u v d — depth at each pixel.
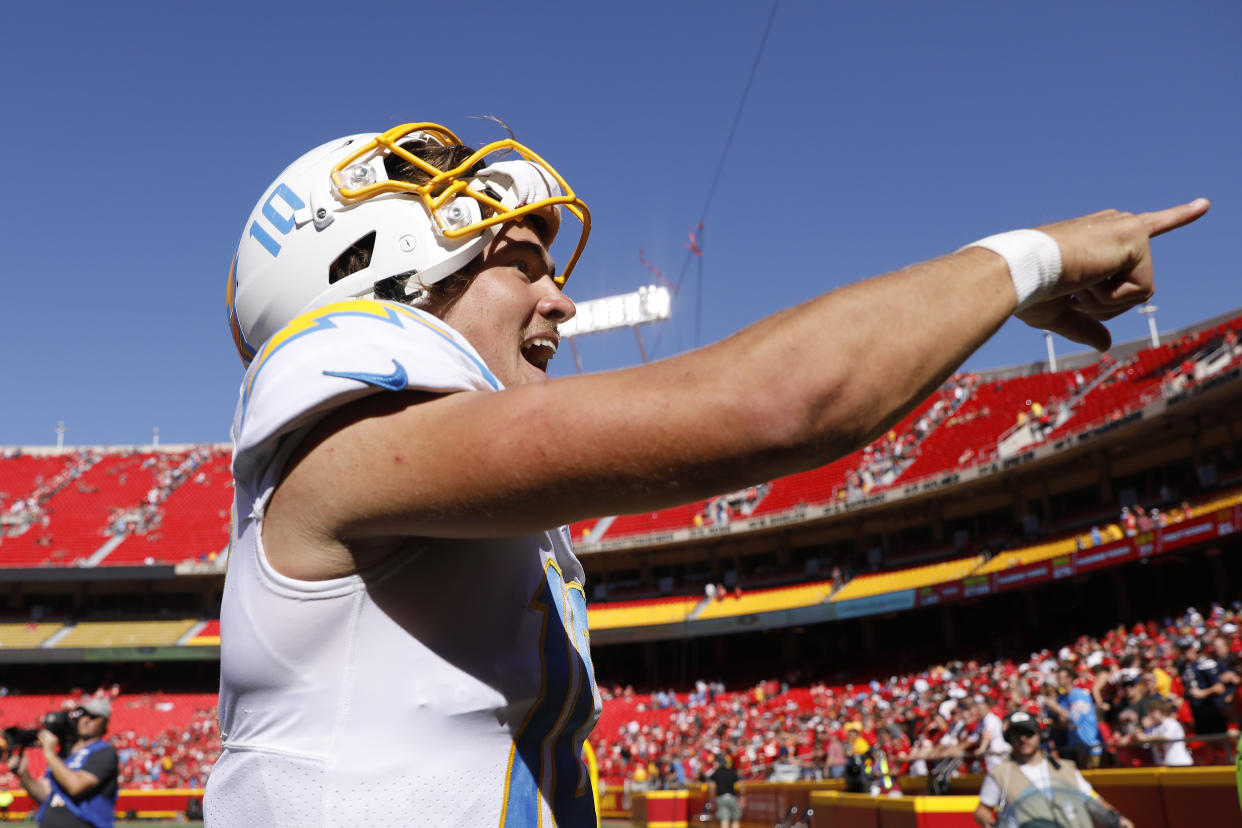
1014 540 35.91
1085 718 11.09
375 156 1.19
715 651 45.81
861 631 42.12
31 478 56.66
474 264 1.18
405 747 0.90
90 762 6.06
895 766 15.96
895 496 38.59
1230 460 29.31
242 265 1.24
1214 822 7.66
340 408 0.88
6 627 47.19
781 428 0.76
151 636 46.22
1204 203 1.05
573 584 1.20
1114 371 38.25
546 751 1.01
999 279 0.89
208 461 57.19
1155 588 33.28
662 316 45.69
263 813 0.91
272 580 0.90
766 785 18.80
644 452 0.77
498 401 0.83
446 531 0.86
